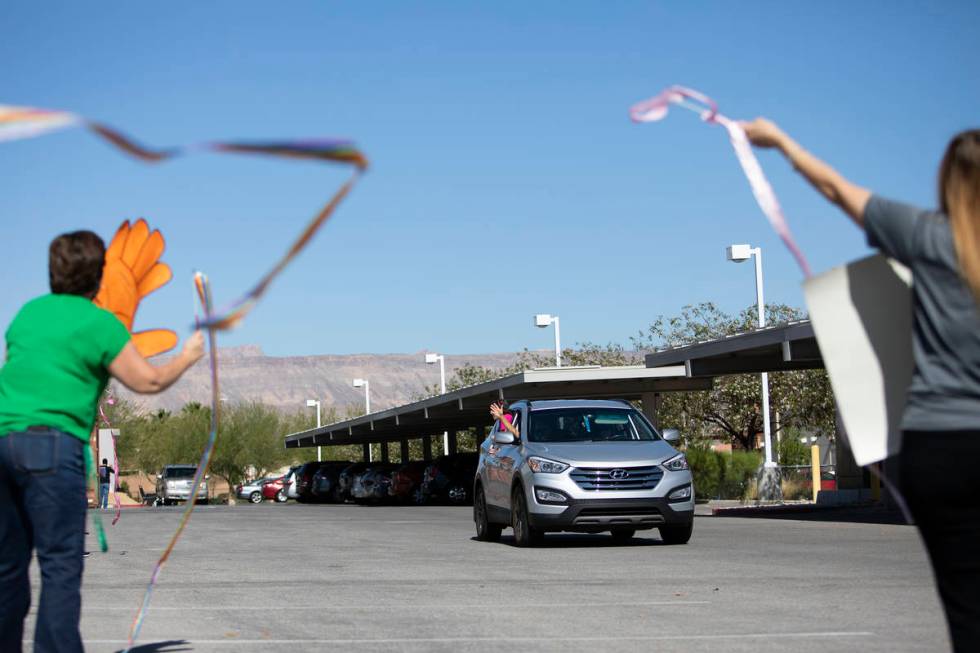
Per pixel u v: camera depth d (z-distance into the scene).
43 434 5.14
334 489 57.03
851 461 28.62
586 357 62.50
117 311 5.67
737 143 3.77
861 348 3.75
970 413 3.41
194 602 9.52
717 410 49.22
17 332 5.30
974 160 3.39
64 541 5.23
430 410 45.12
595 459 14.95
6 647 5.41
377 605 9.15
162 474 65.81
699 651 6.71
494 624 7.98
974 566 3.44
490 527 17.25
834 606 8.65
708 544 15.36
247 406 93.94
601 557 13.53
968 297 3.40
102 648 7.04
